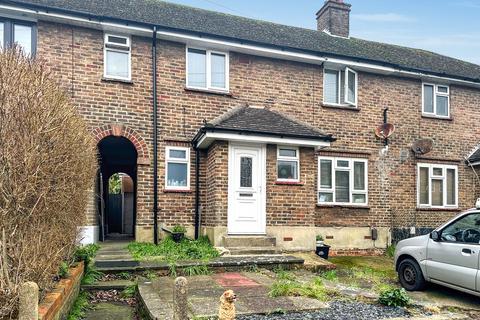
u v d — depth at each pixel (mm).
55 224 4953
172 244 10445
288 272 8562
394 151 14109
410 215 14039
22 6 10234
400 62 14992
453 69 16094
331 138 11344
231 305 4145
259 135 10688
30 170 4289
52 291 4812
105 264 8234
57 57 10797
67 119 5363
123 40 11523
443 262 7121
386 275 9156
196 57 12297
